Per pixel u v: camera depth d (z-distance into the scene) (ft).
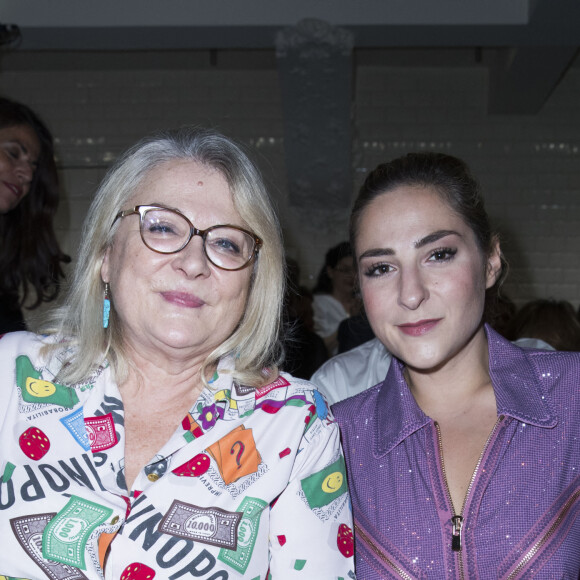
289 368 9.97
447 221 4.82
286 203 20.40
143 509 4.21
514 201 20.62
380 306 4.91
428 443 4.89
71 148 20.94
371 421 5.21
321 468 4.60
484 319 5.57
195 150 4.63
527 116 20.75
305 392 4.68
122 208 4.60
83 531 4.15
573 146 20.63
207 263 4.44
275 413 4.56
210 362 4.65
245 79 21.02
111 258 4.60
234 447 4.43
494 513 4.64
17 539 4.12
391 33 15.72
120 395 4.55
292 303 9.60
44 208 9.16
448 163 5.05
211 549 4.21
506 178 20.67
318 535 4.47
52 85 21.11
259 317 4.82
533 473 4.68
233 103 20.99
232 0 15.31
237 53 19.97
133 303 4.44
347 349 8.95
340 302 15.07
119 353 4.62
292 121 18.13
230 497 4.33
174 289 4.40
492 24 15.02
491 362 5.06
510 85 18.75
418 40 16.06
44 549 4.10
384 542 4.82
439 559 4.67
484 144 20.76
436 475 4.80
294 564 4.40
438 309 4.75
